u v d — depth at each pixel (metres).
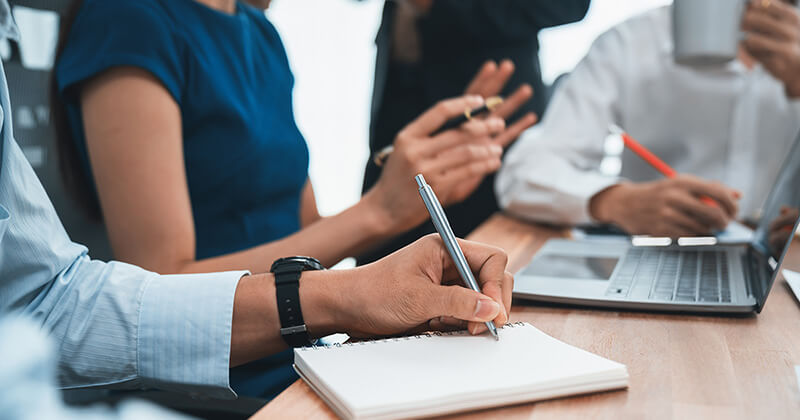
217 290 0.61
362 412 0.42
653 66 1.54
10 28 0.63
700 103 1.51
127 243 0.79
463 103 0.87
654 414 0.44
